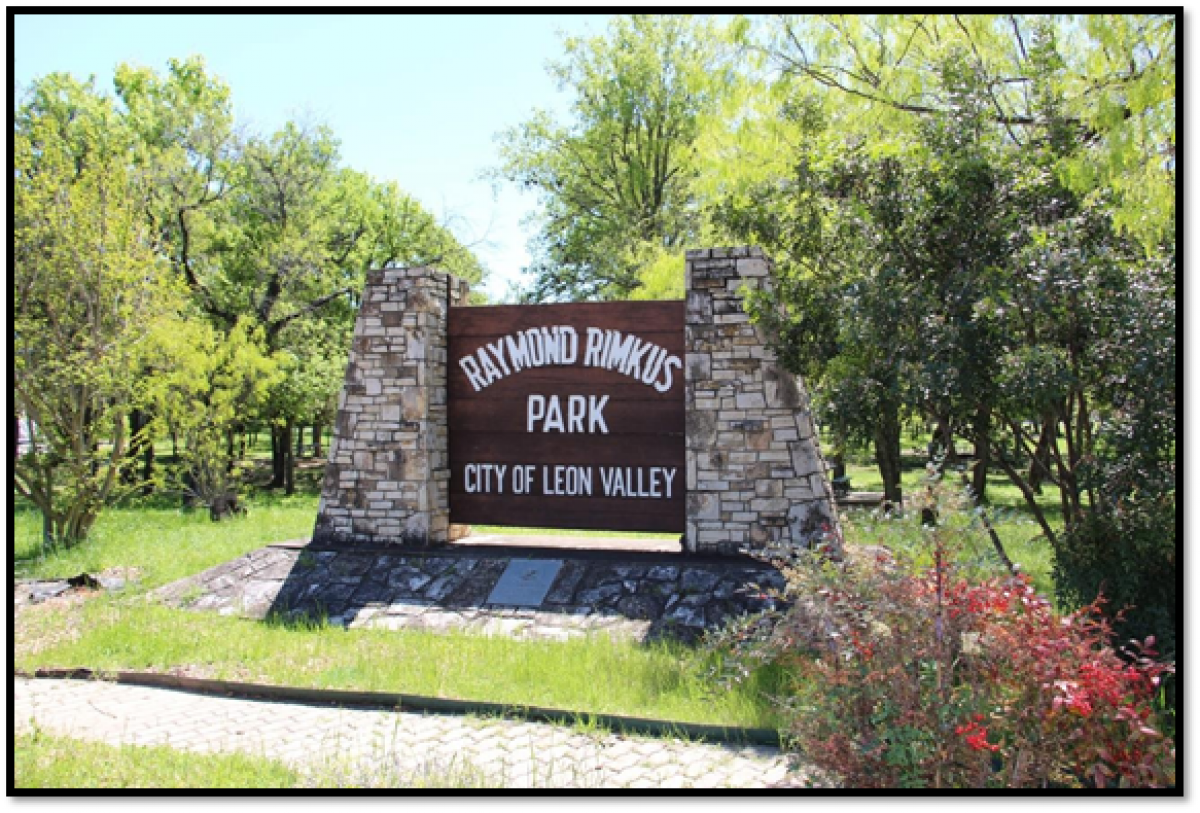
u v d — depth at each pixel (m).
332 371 23.38
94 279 13.45
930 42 10.46
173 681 7.32
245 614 9.20
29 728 6.32
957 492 4.70
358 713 6.59
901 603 4.44
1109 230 7.09
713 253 9.11
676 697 6.42
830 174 7.74
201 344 17.47
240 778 5.13
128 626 8.66
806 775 4.80
